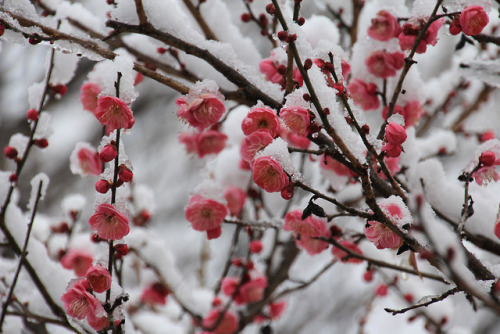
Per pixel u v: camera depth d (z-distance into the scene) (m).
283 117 1.40
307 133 1.40
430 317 1.68
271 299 1.68
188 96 1.44
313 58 1.43
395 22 1.50
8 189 1.53
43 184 1.54
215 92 1.44
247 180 1.67
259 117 1.41
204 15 1.59
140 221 1.71
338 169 1.53
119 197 1.43
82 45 1.45
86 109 1.56
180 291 1.70
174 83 1.46
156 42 1.54
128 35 1.62
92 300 1.41
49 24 1.47
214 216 1.53
